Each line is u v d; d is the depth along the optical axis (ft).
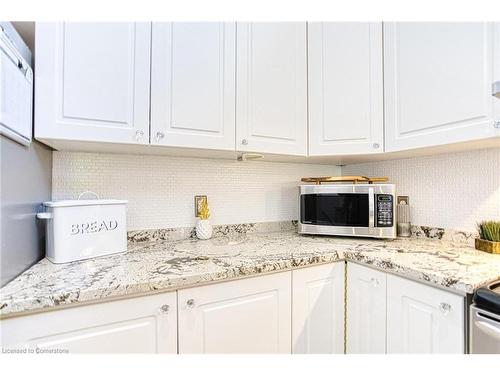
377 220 4.70
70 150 4.12
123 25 3.51
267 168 5.89
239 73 4.27
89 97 3.30
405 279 3.26
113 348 2.61
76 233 3.38
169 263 3.33
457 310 2.77
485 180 4.20
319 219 5.15
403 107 4.14
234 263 3.33
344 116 4.61
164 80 3.73
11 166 2.68
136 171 4.66
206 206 5.08
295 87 4.75
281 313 3.55
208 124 4.02
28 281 2.66
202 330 3.03
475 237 4.26
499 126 3.12
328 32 4.73
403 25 4.14
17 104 2.68
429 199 4.96
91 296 2.46
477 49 3.31
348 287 3.98
